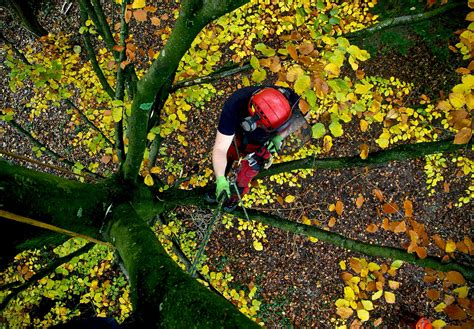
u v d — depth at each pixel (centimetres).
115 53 380
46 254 636
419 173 838
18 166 191
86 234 231
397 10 859
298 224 362
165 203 378
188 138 812
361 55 223
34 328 508
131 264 170
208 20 176
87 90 489
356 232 804
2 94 831
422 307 782
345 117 251
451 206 826
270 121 230
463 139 244
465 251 278
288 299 769
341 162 351
